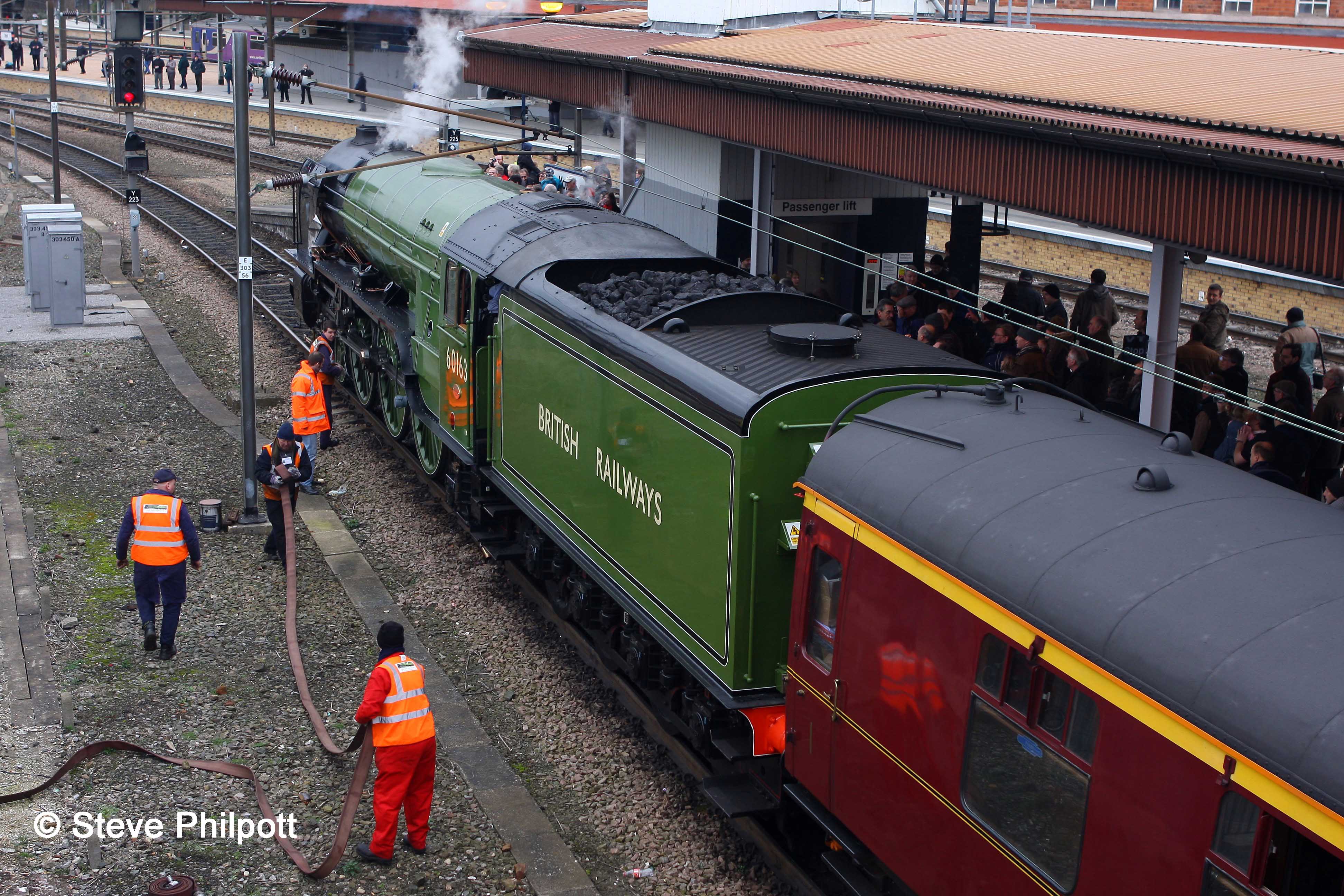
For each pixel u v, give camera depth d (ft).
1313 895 14.25
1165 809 15.90
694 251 38.04
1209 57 41.52
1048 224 85.66
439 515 46.21
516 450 38.22
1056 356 38.04
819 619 23.62
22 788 27.40
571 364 33.27
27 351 62.95
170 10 146.20
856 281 59.06
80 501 45.29
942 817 20.12
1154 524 18.11
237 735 30.60
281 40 150.61
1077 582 17.72
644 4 117.91
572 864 26.40
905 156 38.37
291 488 40.27
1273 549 16.93
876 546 21.47
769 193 54.95
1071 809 17.51
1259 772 14.64
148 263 82.84
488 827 27.68
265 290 76.38
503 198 44.14
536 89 66.33
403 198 50.29
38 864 24.76
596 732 31.96
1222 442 34.71
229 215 96.12
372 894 24.95
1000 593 18.70
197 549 34.40
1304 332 38.29
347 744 30.53
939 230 87.04
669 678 30.55
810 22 65.57
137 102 76.79
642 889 25.98
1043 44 48.75
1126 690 16.49
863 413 24.67
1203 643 15.85
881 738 21.53
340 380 61.16
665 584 28.40
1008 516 19.49
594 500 32.35
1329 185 24.76
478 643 36.63
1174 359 33.73
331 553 42.42
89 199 103.09
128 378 59.77
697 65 51.34
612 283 34.24
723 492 25.25
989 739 19.06
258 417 55.57
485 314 40.04
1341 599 15.58
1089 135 30.35
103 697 31.96
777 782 26.89
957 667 19.62
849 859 24.30
